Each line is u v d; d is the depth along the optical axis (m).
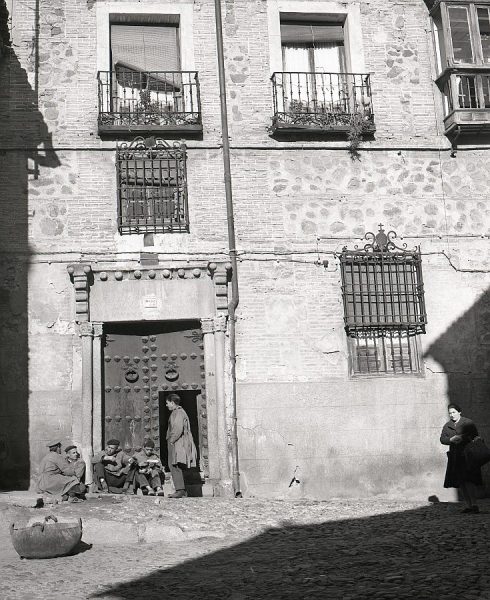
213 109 16.09
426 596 6.89
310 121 16.09
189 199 15.71
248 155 16.00
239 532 11.12
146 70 16.39
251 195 15.87
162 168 15.78
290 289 15.66
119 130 15.59
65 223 15.36
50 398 14.77
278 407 15.23
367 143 16.31
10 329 14.91
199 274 15.38
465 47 16.39
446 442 12.16
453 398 15.74
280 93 16.42
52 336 14.97
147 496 13.39
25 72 15.73
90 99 15.80
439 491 15.38
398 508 13.39
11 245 15.16
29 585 8.21
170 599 7.34
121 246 15.38
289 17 16.78
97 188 15.54
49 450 13.23
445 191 16.44
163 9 16.30
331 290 15.78
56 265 15.21
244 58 16.33
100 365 15.00
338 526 11.48
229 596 7.36
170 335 15.61
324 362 15.51
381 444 15.38
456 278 16.17
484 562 8.20
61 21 16.00
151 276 15.27
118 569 8.91
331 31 17.06
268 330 15.46
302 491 15.04
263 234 15.76
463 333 16.00
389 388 15.58
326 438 15.27
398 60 16.78
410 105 16.62
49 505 12.08
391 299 15.88
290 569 8.45
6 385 14.73
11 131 15.49
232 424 15.01
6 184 15.34
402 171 16.39
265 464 15.03
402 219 16.22
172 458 14.05
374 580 7.68
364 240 16.03
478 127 16.19
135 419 15.23
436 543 9.45
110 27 16.34
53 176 15.48
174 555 9.68
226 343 15.27
